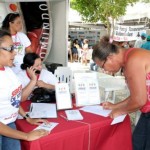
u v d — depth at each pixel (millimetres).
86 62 9570
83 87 1923
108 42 1593
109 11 7836
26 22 4426
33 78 2018
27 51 2877
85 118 1653
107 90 2982
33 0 3957
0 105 1354
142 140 1865
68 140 1474
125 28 6250
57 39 4586
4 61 1335
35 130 1399
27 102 1951
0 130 1305
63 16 4316
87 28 12195
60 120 1603
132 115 3236
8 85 1362
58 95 1797
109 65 1562
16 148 1469
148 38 5062
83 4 8078
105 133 1675
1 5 4148
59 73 2795
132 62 1491
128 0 7930
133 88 1516
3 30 1358
